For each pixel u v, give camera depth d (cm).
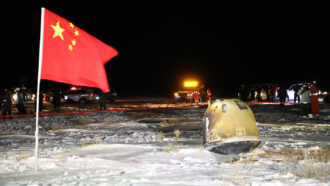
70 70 789
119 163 837
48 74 772
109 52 818
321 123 1725
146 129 1620
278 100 3819
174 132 1462
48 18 777
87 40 795
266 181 615
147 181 629
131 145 1106
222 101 964
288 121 1834
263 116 2130
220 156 927
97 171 731
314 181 611
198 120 1975
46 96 4672
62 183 621
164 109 2973
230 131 925
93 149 1046
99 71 805
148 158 909
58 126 1700
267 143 1112
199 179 648
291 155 916
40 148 1102
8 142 1246
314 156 891
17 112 2959
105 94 2930
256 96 3944
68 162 842
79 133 1498
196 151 979
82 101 4394
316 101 1961
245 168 755
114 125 1792
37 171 746
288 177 643
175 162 851
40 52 761
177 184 605
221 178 655
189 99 4091
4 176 700
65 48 786
